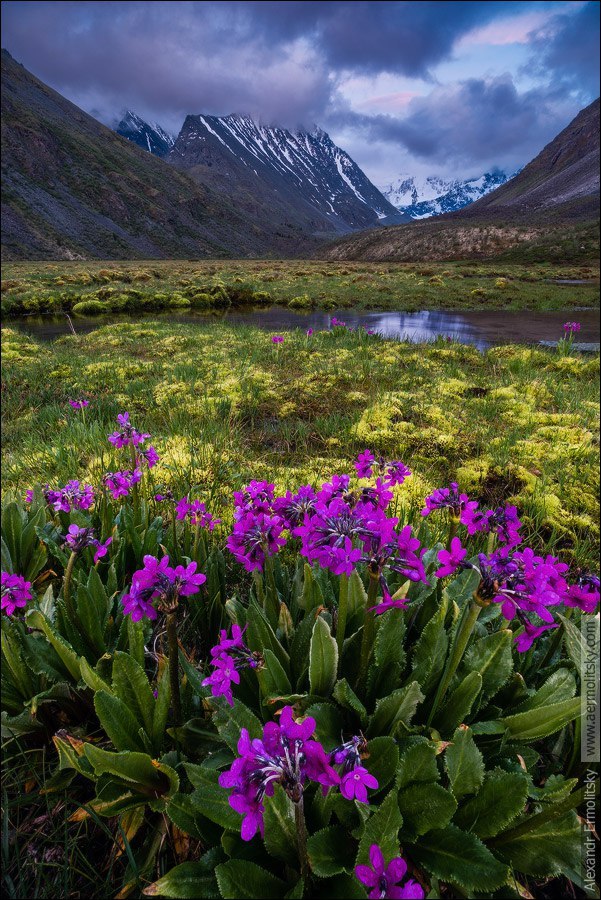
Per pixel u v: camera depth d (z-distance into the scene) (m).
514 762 1.94
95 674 2.06
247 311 26.89
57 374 10.30
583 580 2.07
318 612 2.38
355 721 2.16
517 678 2.24
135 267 65.56
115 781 1.91
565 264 68.56
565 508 4.79
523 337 17.81
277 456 5.85
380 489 1.99
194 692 2.35
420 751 1.78
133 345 14.25
